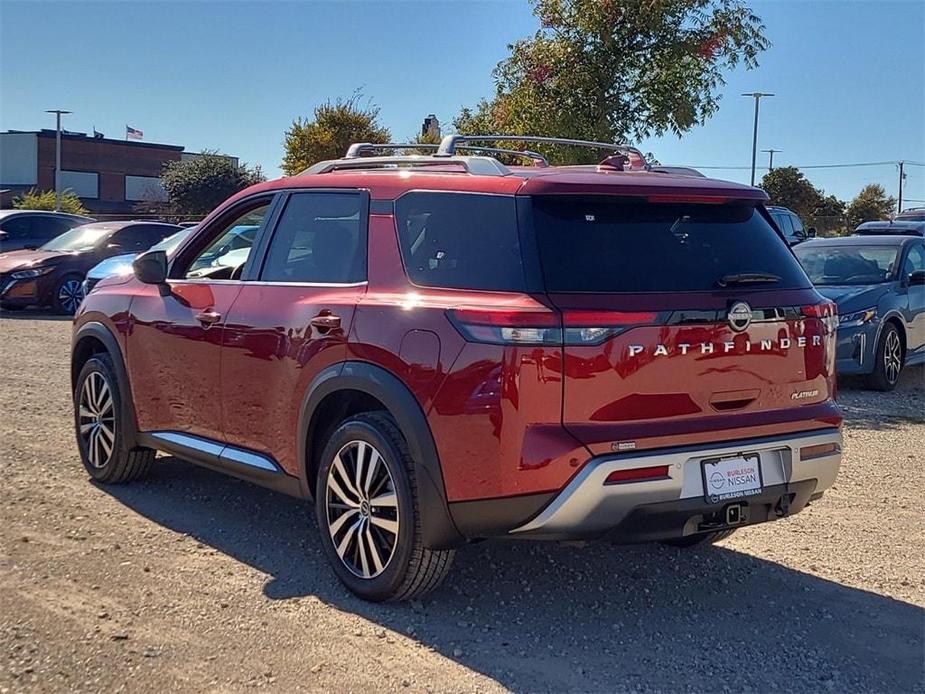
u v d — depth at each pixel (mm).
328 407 4828
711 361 4203
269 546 5297
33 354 12078
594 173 4484
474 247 4289
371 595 4500
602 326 3988
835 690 3875
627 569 5148
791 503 4500
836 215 59031
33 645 4016
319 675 3842
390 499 4379
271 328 5004
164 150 67562
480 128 15000
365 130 29797
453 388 4090
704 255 4395
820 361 4602
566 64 12758
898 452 7930
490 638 4230
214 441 5508
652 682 3885
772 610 4656
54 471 6680
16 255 17781
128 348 6062
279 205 5391
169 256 6199
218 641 4109
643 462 4008
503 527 4094
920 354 11547
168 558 5074
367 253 4711
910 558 5406
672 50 12469
